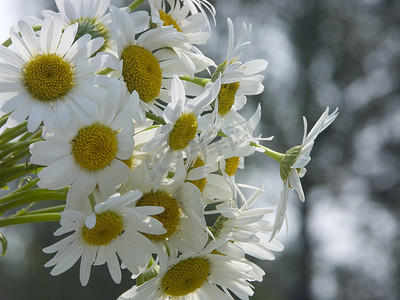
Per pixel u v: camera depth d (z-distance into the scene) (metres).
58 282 1.74
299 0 2.84
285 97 2.63
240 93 0.61
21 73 0.53
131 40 0.56
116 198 0.52
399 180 2.89
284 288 2.48
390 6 3.03
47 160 0.52
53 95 0.53
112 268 0.55
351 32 2.96
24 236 1.79
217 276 0.58
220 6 2.51
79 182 0.53
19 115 0.53
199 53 0.59
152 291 0.57
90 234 0.54
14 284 1.73
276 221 0.58
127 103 0.53
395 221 2.87
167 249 0.56
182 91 0.54
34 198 0.55
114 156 0.54
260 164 2.12
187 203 0.55
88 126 0.53
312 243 2.75
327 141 2.87
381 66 3.02
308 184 2.80
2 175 0.55
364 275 2.71
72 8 0.56
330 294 2.71
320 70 2.89
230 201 0.58
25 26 0.53
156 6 0.60
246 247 0.60
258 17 2.62
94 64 0.53
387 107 2.94
